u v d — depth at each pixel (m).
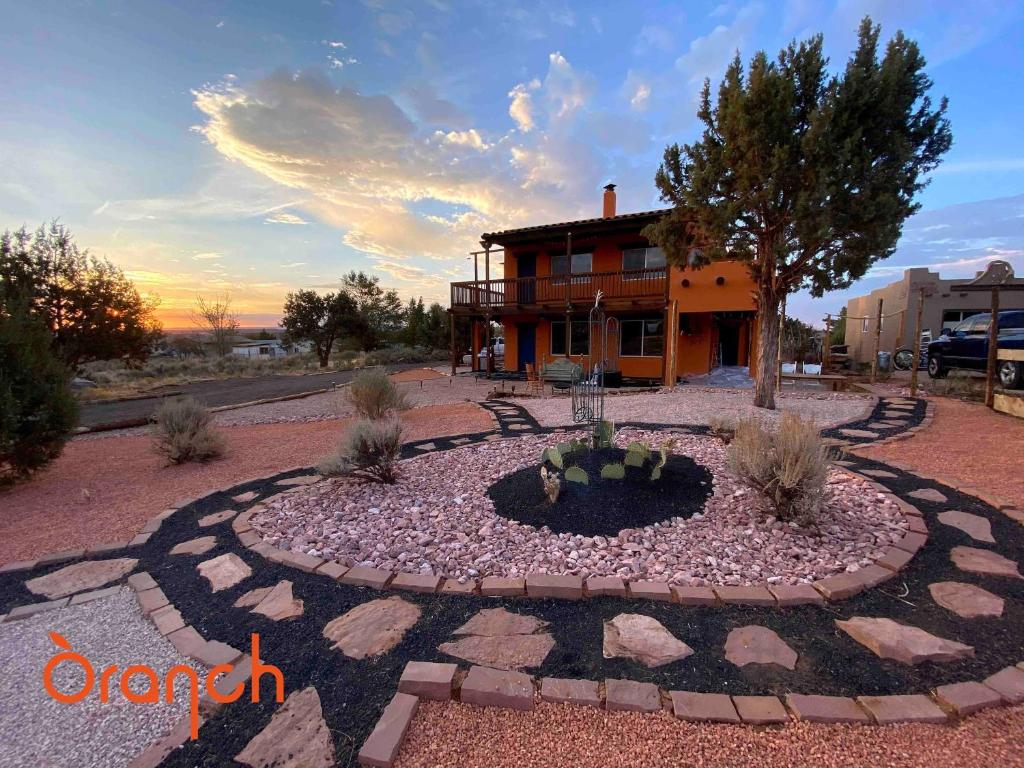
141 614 2.56
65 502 4.52
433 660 2.01
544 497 3.75
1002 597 2.36
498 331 34.44
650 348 14.95
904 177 6.43
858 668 1.88
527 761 1.54
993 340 7.52
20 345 5.08
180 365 23.83
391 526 3.52
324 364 26.36
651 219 13.30
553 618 2.30
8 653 2.27
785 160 6.28
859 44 6.45
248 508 4.09
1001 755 1.48
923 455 4.97
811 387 11.88
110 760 1.65
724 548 2.93
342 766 1.55
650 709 1.71
